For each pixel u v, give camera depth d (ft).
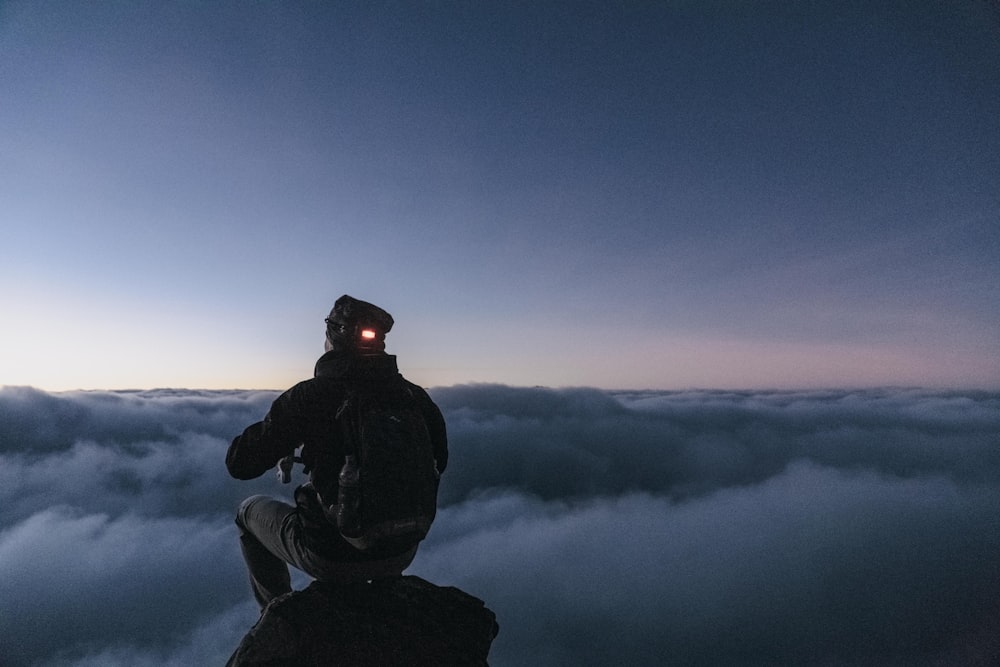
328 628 5.72
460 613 6.23
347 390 6.09
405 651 5.67
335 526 5.87
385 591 6.25
